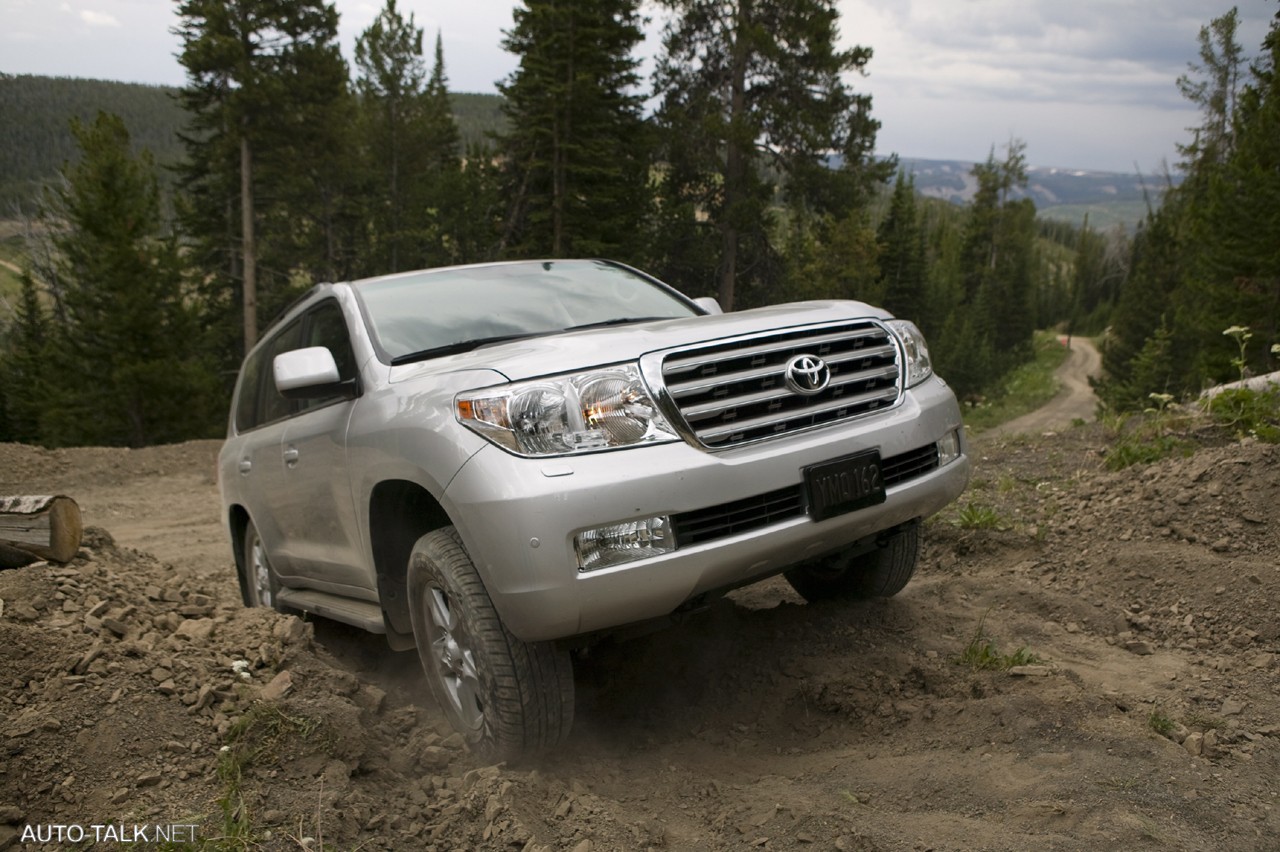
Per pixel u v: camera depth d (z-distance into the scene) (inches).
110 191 1234.6
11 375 1577.3
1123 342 2178.9
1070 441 320.2
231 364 1648.6
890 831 97.7
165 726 117.3
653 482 115.2
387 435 133.3
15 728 111.7
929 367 153.2
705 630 177.8
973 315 3307.1
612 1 1272.1
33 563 162.9
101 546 197.6
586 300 174.2
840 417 134.4
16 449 573.0
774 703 145.6
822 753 128.4
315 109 1435.8
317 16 1382.9
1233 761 111.0
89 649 128.3
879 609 172.7
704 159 1453.0
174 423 1282.0
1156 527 199.0
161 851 95.7
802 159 1453.0
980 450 329.4
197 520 434.0
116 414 1262.3
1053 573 194.4
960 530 219.9
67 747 111.5
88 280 1247.5
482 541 115.0
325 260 1791.3
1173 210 2477.9
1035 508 234.5
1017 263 3998.5
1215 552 184.7
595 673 168.2
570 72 1238.9
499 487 113.3
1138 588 177.5
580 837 103.7
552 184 1298.0
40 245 1502.2
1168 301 2096.5
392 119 2042.3
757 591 210.5
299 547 183.9
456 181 1740.9
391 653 194.1
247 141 1395.2
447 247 1790.1
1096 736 115.6
